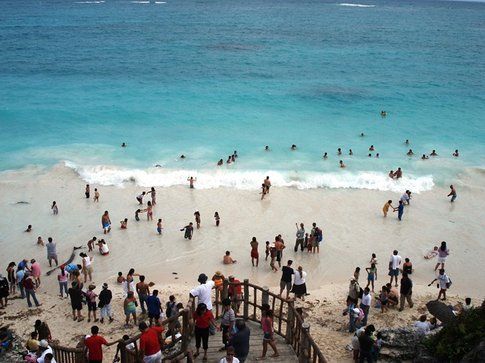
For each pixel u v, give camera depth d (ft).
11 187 111.75
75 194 109.70
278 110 177.78
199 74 235.40
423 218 103.60
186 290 74.95
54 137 144.15
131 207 104.73
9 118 159.53
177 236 93.81
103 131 150.51
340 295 74.54
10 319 66.28
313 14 654.12
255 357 40.06
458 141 150.20
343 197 111.65
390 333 54.29
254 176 118.42
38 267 76.02
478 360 38.99
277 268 83.71
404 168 127.85
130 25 449.89
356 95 202.39
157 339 37.22
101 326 64.75
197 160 128.88
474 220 103.40
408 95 205.46
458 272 84.23
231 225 98.27
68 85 206.08
